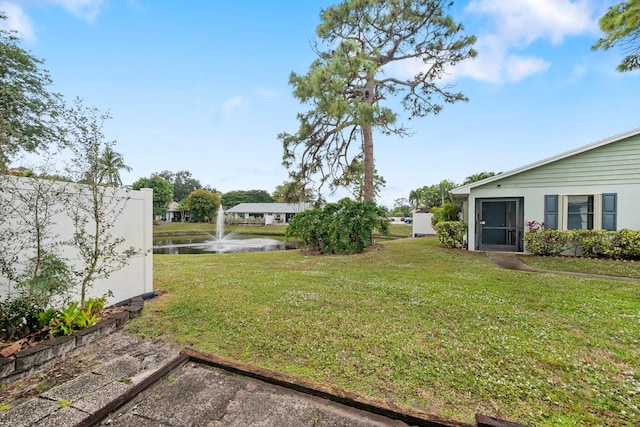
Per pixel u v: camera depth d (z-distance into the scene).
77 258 3.38
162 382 2.27
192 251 14.41
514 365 2.42
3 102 4.11
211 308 3.84
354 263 7.72
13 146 2.61
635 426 1.73
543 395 2.03
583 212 8.50
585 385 2.15
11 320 2.50
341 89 9.41
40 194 2.75
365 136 11.33
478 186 9.77
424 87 11.73
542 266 6.97
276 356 2.61
